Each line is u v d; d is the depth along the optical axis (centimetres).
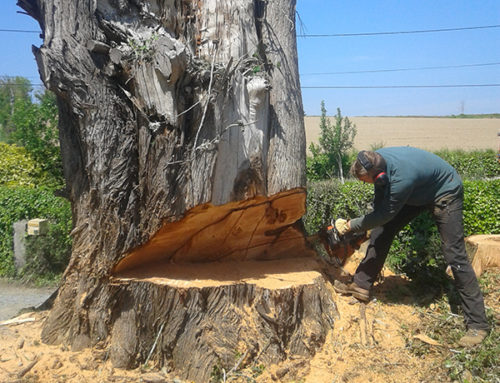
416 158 325
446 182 327
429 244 411
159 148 289
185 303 291
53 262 589
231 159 307
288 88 355
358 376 282
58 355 302
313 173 1398
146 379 280
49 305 377
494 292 383
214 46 323
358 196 542
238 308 298
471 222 531
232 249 367
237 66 311
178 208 293
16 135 830
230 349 288
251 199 321
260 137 318
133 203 305
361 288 349
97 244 304
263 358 290
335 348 306
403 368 289
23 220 591
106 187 300
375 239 360
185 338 290
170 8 321
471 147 2672
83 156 318
